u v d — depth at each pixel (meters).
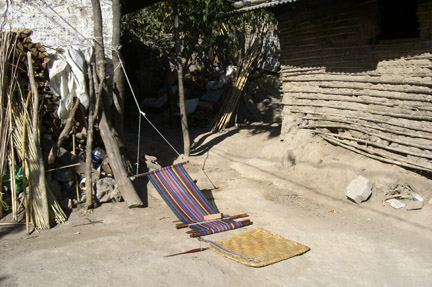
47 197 6.97
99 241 6.09
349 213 7.29
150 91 15.81
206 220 6.95
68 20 8.57
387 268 5.36
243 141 11.77
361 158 8.23
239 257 5.49
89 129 7.59
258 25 14.52
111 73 8.92
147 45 14.41
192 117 13.82
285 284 4.95
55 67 7.85
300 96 9.48
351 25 8.09
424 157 7.04
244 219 7.05
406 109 7.33
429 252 5.75
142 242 6.06
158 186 7.32
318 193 8.12
